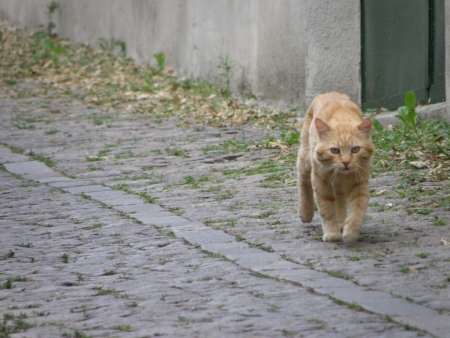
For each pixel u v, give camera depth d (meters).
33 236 8.81
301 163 8.77
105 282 6.84
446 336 5.08
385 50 15.62
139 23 26.28
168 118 18.25
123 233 8.77
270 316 5.67
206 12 21.89
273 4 18.52
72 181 12.20
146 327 5.54
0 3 36.62
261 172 11.98
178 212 9.66
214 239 8.23
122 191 11.25
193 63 23.00
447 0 13.30
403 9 15.01
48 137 16.34
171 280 6.80
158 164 13.23
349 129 7.83
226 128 16.64
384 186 10.38
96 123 17.80
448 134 12.73
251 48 19.77
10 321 5.77
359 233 8.00
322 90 17.08
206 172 12.31
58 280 6.96
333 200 8.06
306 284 6.42
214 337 5.27
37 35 32.16
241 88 20.42
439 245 7.50
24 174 13.03
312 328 5.37
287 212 9.41
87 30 29.95
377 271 6.72
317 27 16.92
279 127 16.25
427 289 6.14
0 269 7.40
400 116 13.36
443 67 14.21
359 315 5.60
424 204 9.23
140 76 24.52
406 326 5.29
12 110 20.05
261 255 7.49
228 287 6.50
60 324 5.66
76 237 8.70
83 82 24.20
